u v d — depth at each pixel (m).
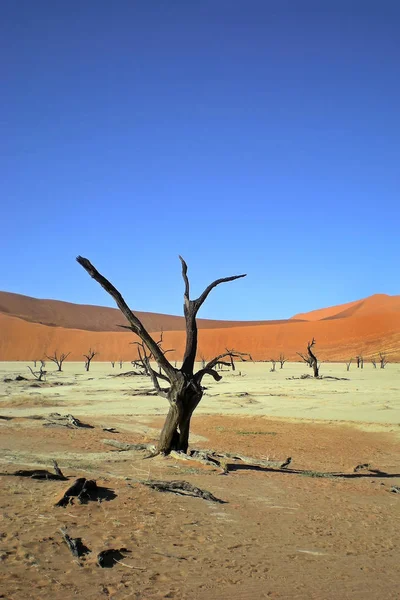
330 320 144.62
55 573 5.74
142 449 15.90
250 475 12.87
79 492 8.70
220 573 6.19
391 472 15.27
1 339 135.38
